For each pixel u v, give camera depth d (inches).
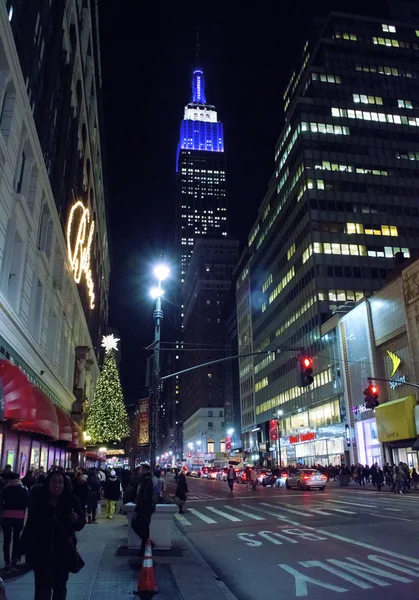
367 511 777.6
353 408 2218.3
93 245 2615.7
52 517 224.8
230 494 1369.3
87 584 320.2
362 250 2869.1
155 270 799.1
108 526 664.4
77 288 1855.3
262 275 3919.8
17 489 376.2
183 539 539.2
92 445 1754.4
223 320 6028.5
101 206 3046.3
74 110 1691.7
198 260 6963.6
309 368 899.4
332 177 3024.1
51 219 1191.6
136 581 330.3
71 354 1722.4
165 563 400.5
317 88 3277.6
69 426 1120.8
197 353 6574.8
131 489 708.0
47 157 1227.9
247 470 1792.6
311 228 2866.6
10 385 667.4
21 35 978.1
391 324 1943.9
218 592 303.9
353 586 322.7
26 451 962.1
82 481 512.1
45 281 1141.7
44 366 1154.7
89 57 2076.8
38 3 1049.5
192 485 2143.2
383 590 310.8
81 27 1836.9
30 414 685.9
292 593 312.2
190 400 7106.3
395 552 431.2
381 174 3102.9
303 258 2965.1
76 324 1814.7
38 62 1098.7
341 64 3395.7
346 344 2316.7
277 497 1190.3
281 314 3368.6
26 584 318.3
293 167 3253.0
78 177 1895.9
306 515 750.5
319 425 2625.5
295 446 3011.8
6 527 370.6
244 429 4296.3
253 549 479.5
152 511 431.5
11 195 803.4
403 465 1358.3
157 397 756.6
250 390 4156.0
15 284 880.3
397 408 1809.8
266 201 3912.4
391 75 3452.3
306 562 405.1
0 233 756.6
